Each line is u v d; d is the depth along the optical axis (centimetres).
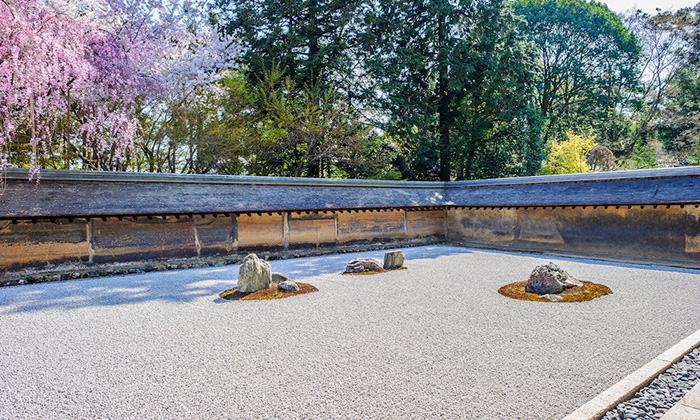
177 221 1256
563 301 751
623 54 3550
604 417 342
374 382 417
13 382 431
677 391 387
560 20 3362
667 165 3584
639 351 499
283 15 2261
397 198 1780
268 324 628
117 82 1359
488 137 2770
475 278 987
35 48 1047
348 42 2464
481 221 1766
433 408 361
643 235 1299
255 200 1409
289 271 1132
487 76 2469
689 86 3597
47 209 1043
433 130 2638
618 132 3694
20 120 1158
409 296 805
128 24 1466
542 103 3538
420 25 2570
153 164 1705
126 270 1139
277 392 396
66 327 624
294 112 2106
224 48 1781
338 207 1535
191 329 607
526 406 363
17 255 1018
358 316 668
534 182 1716
